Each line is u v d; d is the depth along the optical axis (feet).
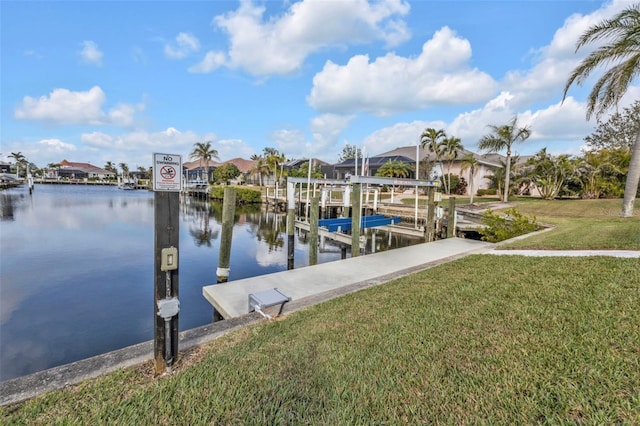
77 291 23.62
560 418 6.28
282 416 6.70
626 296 12.09
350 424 6.44
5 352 15.46
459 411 6.69
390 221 47.34
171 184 8.34
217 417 6.72
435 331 10.37
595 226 33.53
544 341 9.20
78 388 7.72
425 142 96.22
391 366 8.44
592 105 36.01
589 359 8.13
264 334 10.75
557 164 78.02
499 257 21.53
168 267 8.39
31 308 20.53
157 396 7.42
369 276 19.17
